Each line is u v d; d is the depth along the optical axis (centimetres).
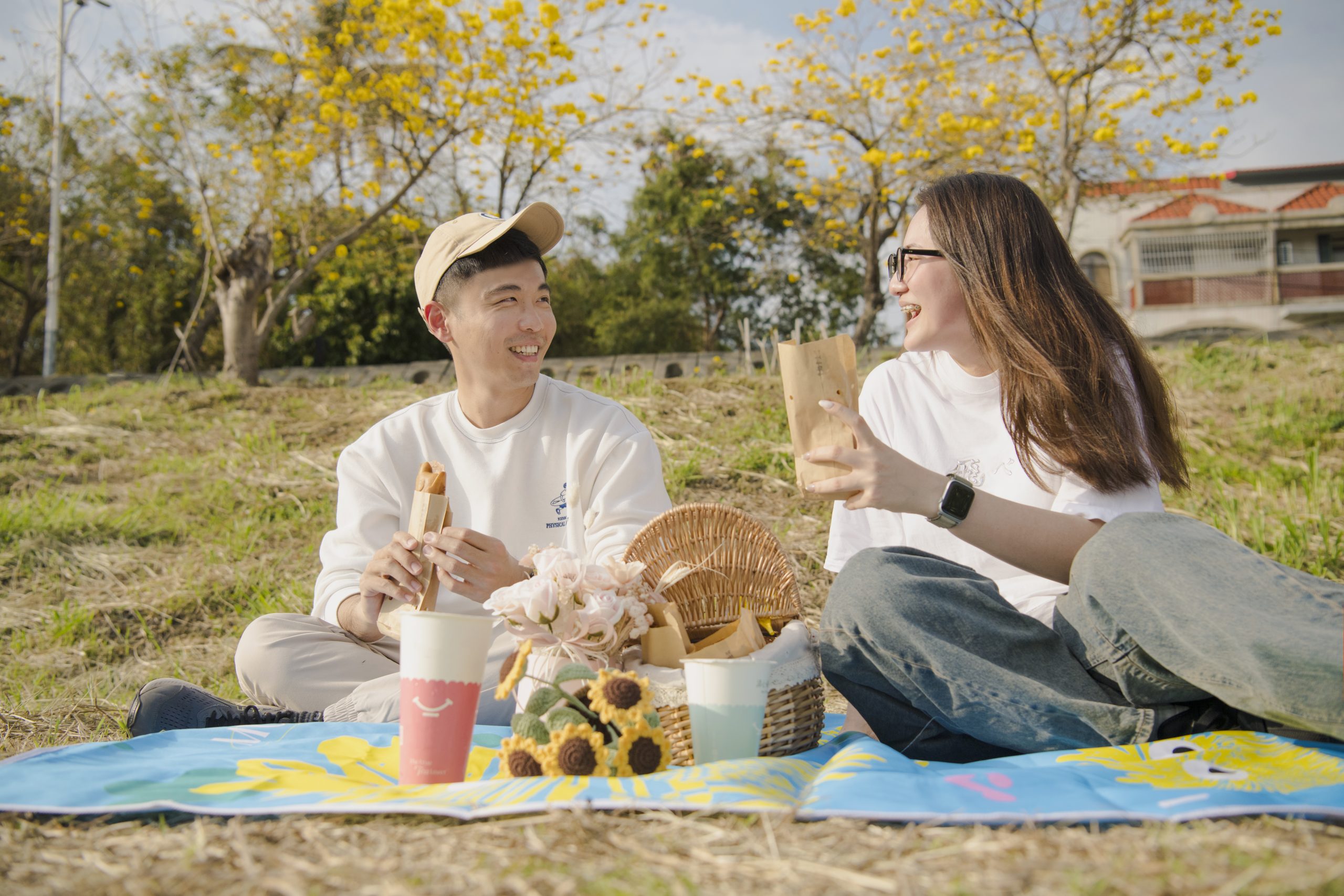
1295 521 394
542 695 152
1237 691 145
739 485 488
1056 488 198
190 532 476
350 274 1638
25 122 1295
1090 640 167
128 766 159
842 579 179
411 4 810
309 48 872
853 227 1042
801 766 151
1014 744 173
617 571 175
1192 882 94
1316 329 745
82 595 411
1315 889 92
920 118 914
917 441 216
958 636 168
